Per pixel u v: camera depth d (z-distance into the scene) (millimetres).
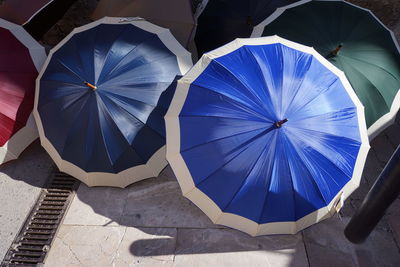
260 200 3209
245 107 3266
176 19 4699
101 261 3627
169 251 3717
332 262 3707
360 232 3445
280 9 4766
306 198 3293
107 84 3719
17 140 4086
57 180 4344
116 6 4977
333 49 4215
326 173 3336
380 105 4105
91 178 3865
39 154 4602
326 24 4480
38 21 4668
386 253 3797
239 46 3812
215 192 3254
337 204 3461
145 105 3801
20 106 4090
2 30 4305
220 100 3346
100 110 3660
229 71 3500
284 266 3660
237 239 3830
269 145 3143
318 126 3318
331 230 3943
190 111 3400
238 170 3201
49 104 3896
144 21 4508
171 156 3342
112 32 4250
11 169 4426
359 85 4039
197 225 3924
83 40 4191
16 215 3996
